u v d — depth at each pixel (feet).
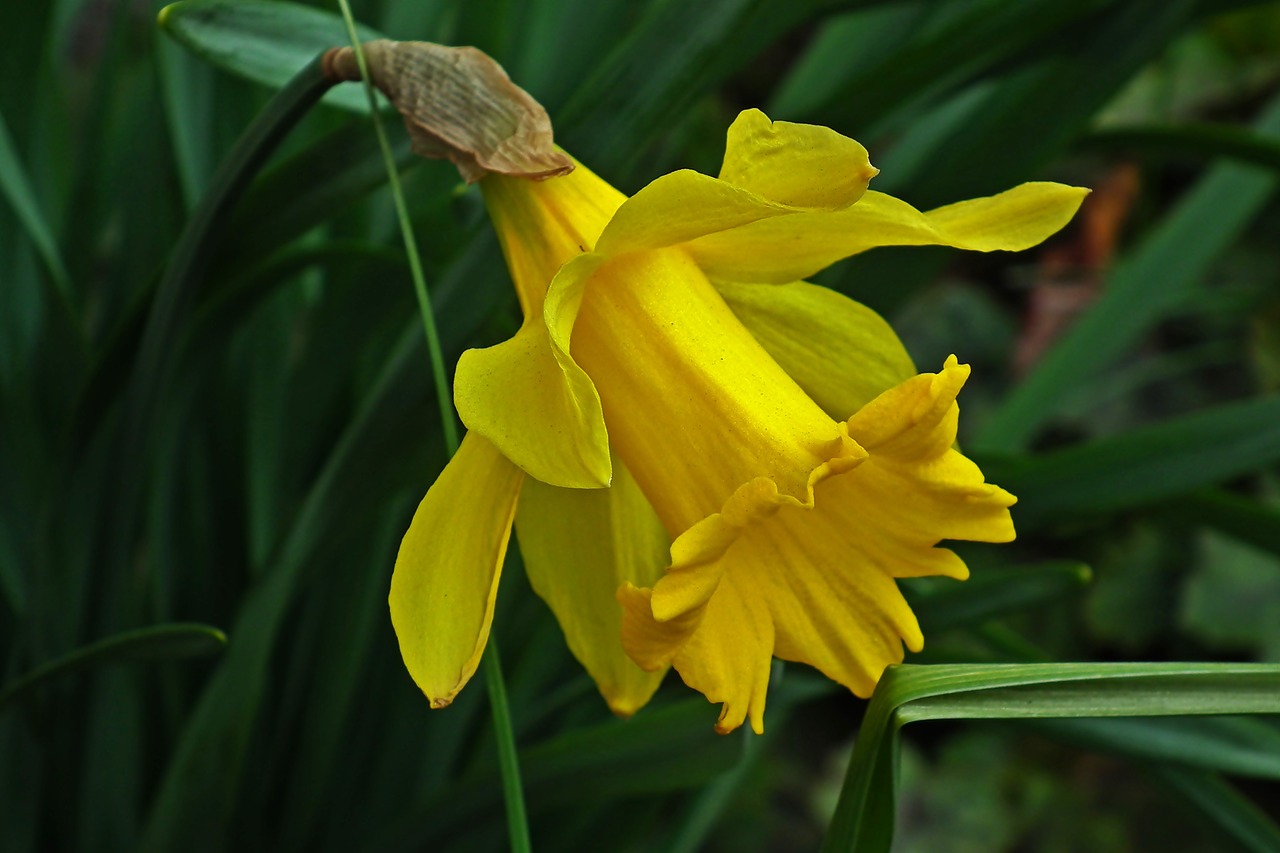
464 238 1.50
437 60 1.32
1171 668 1.28
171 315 1.42
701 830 1.78
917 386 1.29
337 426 1.62
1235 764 1.48
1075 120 1.51
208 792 1.50
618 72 1.40
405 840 1.54
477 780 1.50
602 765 1.46
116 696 1.55
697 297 1.31
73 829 1.58
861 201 1.30
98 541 1.50
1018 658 1.59
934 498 1.31
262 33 1.39
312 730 1.62
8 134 1.59
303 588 1.57
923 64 1.47
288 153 1.61
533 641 1.63
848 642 1.32
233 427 1.64
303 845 1.64
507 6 1.60
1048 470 1.54
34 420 1.61
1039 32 1.50
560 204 1.32
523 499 1.35
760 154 1.28
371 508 1.45
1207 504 1.55
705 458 1.30
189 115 1.58
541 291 1.32
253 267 1.47
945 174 1.53
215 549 1.65
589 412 1.25
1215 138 1.56
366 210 1.60
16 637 1.59
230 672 1.48
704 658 1.30
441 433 1.44
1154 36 1.50
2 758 1.58
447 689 1.29
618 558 1.35
